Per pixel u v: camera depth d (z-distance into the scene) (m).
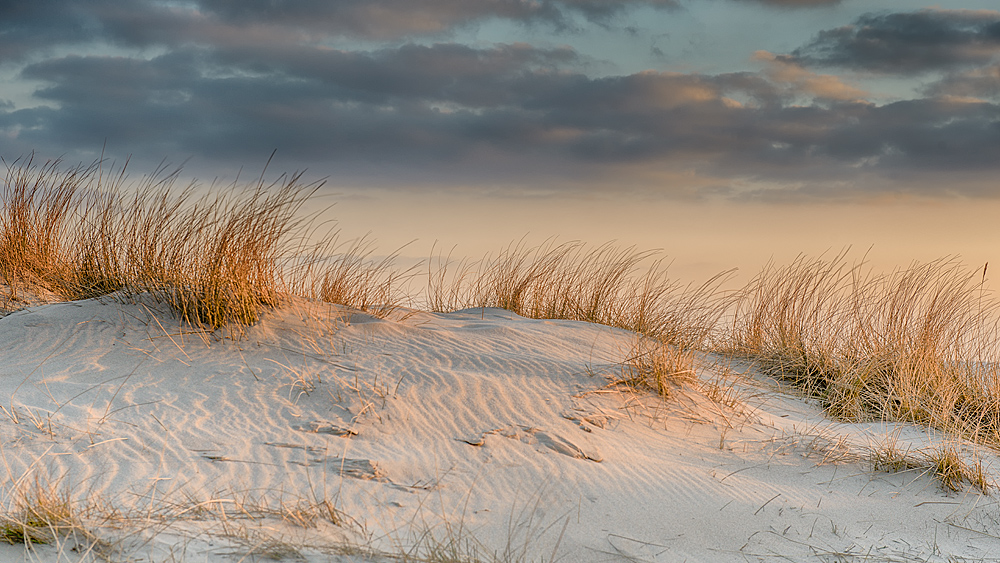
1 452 4.65
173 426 5.48
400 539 4.18
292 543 3.87
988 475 6.02
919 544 4.79
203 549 3.67
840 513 5.18
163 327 7.40
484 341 8.37
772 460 6.09
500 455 5.57
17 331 7.13
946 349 9.14
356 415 5.92
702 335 9.80
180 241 8.12
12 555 3.41
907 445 6.66
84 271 8.92
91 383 6.18
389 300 9.47
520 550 4.24
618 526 4.68
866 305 9.84
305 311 8.21
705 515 4.94
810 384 8.84
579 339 8.86
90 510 3.99
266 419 5.80
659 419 6.66
